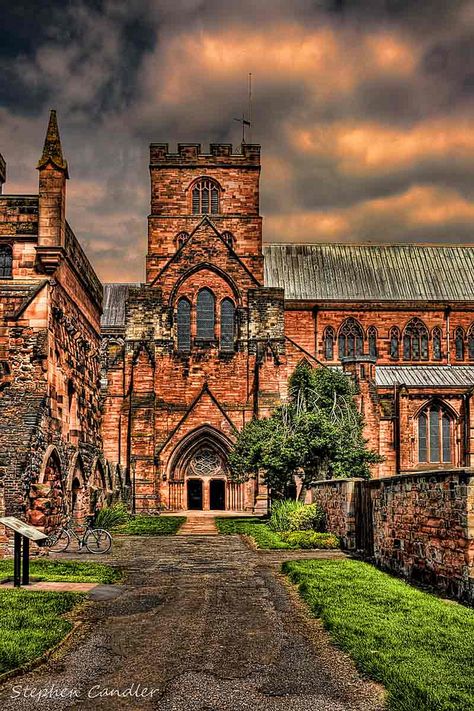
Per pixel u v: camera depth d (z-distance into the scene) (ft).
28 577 73.82
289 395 209.15
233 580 76.95
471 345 269.85
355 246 289.12
